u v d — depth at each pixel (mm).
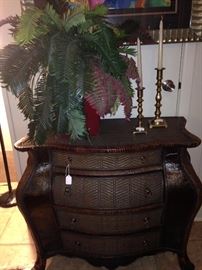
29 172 1244
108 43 968
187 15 1328
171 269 1533
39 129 992
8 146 2717
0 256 1649
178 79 1494
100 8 1041
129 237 1341
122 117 1508
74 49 933
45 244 1417
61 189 1240
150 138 1209
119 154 1159
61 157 1210
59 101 955
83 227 1320
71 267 1569
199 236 1727
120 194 1211
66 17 975
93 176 1199
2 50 982
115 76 965
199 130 1630
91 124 1194
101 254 1397
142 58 1445
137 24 1348
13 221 1922
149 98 1540
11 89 962
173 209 1278
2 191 2248
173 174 1206
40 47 965
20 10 1364
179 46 1418
